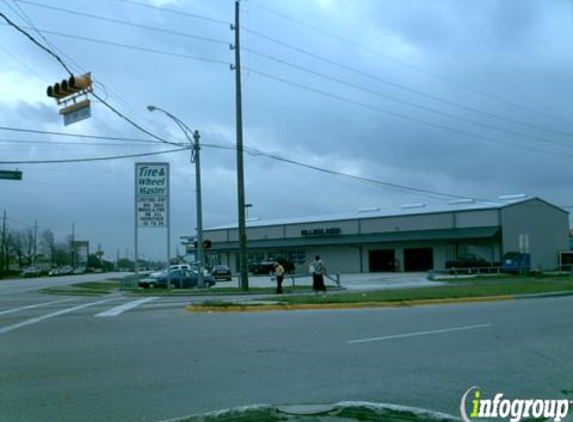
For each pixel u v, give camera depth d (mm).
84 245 153750
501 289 24547
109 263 192625
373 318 15250
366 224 61906
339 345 11000
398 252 61188
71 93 16375
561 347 10805
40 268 115375
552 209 60094
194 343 11336
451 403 7066
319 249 66688
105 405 7070
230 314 16734
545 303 20078
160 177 34969
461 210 55688
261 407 6613
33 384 8133
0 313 18578
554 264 59250
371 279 44656
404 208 63969
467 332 12664
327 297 20156
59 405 7090
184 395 7488
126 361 9641
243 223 31797
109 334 12727
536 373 8656
